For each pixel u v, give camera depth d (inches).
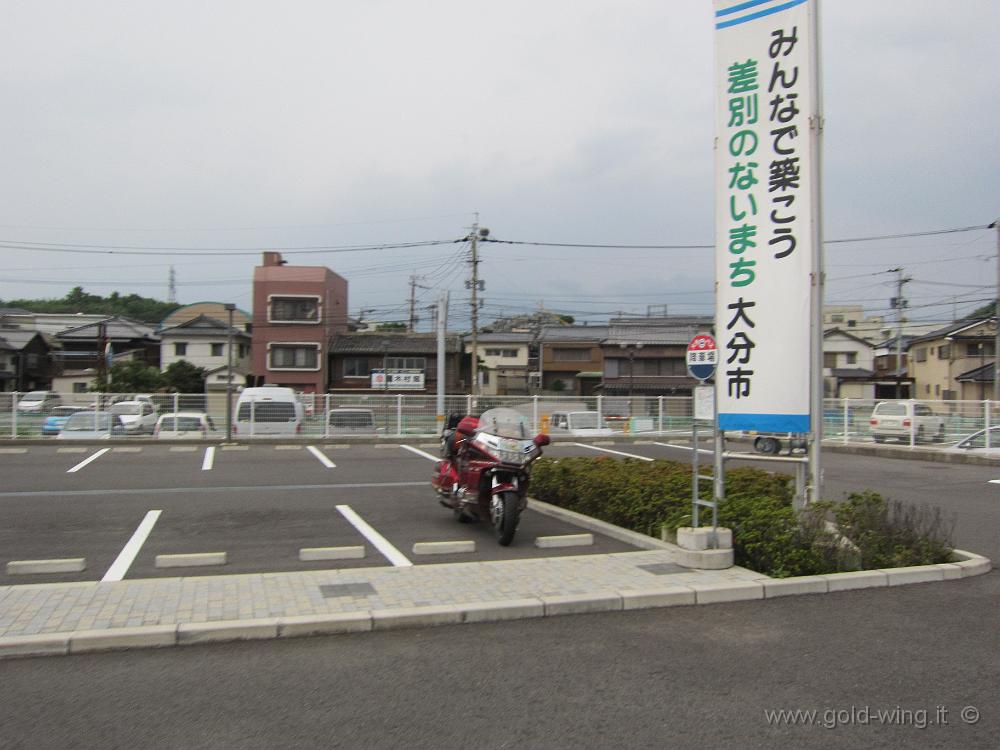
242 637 201.2
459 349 1884.8
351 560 297.6
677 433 1082.1
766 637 207.0
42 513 411.8
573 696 165.2
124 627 198.8
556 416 1068.5
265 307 1750.7
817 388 311.4
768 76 320.2
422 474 617.9
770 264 319.0
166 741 142.3
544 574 262.8
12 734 144.9
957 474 666.2
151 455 746.2
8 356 1712.6
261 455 765.3
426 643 200.7
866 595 251.1
